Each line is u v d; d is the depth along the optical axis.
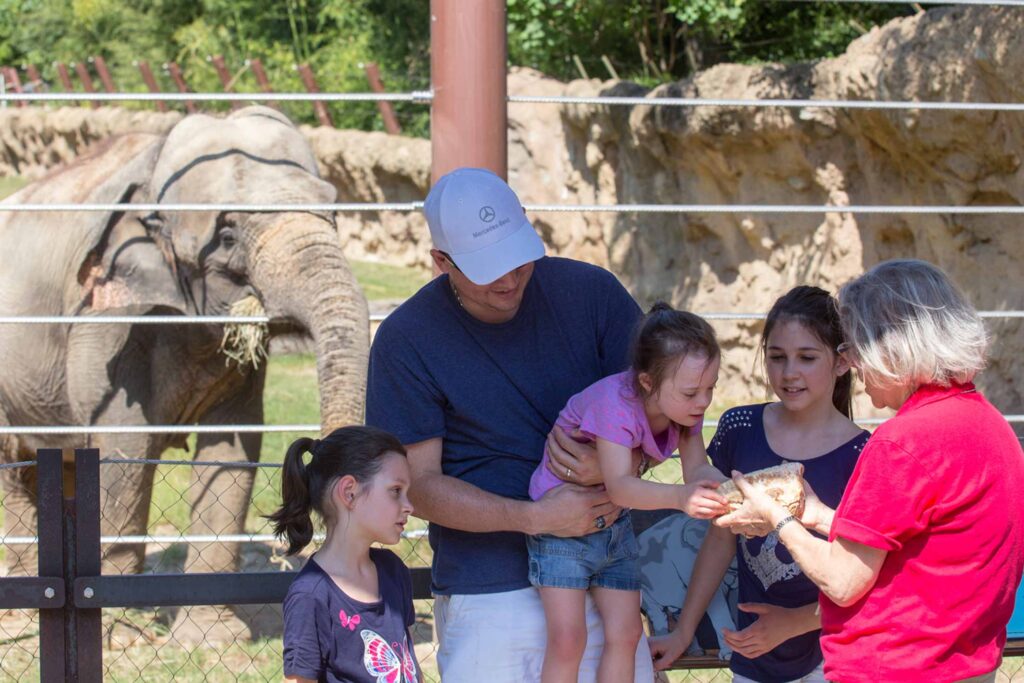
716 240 12.25
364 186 18.77
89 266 6.61
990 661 2.77
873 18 14.63
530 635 3.26
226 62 26.11
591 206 4.74
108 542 5.07
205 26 27.25
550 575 3.19
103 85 27.05
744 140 10.95
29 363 6.88
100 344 6.48
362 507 3.16
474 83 4.21
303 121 23.14
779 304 3.27
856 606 2.78
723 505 2.93
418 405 3.28
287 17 26.50
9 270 6.94
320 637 3.11
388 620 3.20
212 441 6.59
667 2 15.84
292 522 3.23
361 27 24.02
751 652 3.23
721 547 3.41
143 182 6.69
